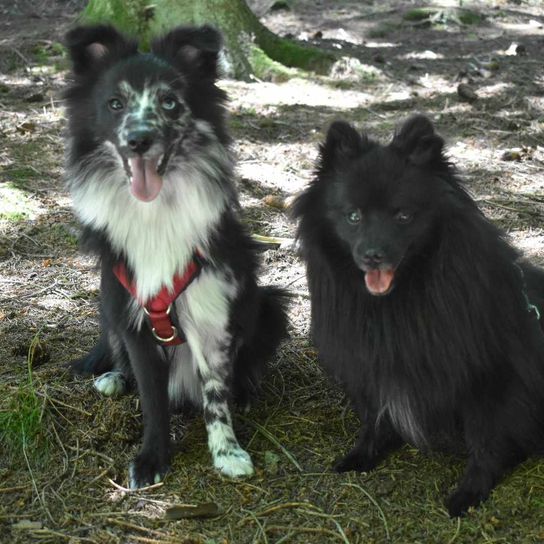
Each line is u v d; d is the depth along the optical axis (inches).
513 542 57.5
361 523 59.0
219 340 63.7
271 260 84.1
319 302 61.7
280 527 58.8
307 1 201.6
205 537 58.2
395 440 64.6
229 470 62.6
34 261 84.4
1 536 58.6
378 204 57.8
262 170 99.5
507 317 60.5
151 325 62.5
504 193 94.6
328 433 66.3
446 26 182.7
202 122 62.0
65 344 73.8
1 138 106.7
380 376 61.0
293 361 72.9
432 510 59.9
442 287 58.6
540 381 62.6
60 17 176.7
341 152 59.6
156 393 63.4
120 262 61.9
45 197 93.8
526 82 133.9
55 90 125.0
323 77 134.6
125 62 61.5
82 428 65.4
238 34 132.2
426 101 124.1
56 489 61.7
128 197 61.0
